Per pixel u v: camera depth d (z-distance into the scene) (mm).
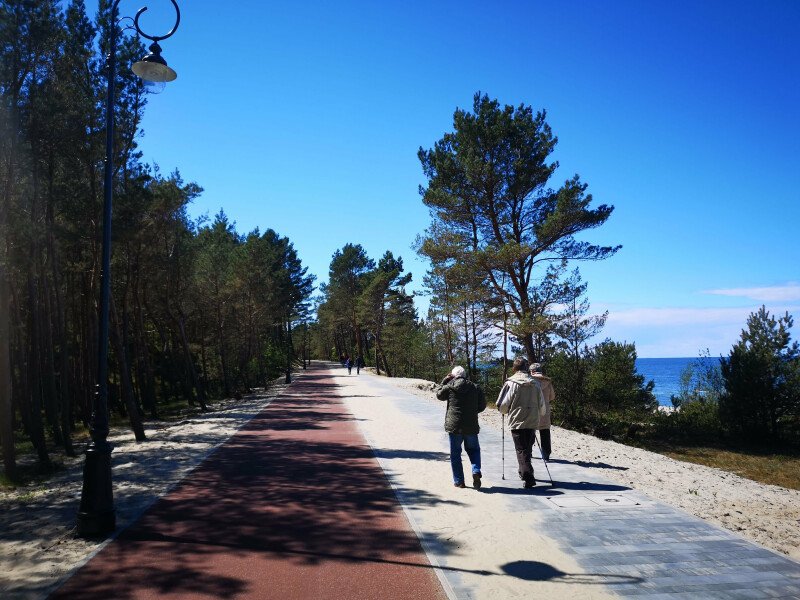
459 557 5164
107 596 4336
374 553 5305
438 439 13203
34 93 12156
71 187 15320
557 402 27531
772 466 22828
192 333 38500
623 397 27766
